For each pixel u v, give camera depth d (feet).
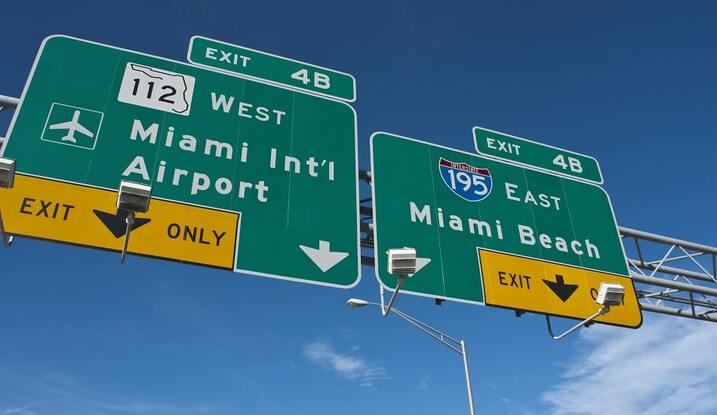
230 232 21.99
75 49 23.81
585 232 30.17
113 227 20.48
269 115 25.58
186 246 21.06
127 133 22.59
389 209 26.20
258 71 26.53
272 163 24.32
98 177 21.24
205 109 24.50
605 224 31.12
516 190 29.76
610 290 25.27
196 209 21.95
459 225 27.17
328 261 23.08
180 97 24.38
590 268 29.04
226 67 25.99
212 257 21.22
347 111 27.32
